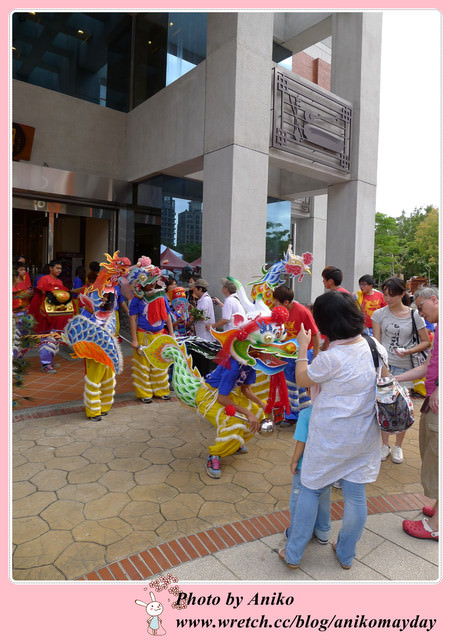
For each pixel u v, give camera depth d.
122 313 9.40
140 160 9.16
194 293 6.04
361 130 9.22
